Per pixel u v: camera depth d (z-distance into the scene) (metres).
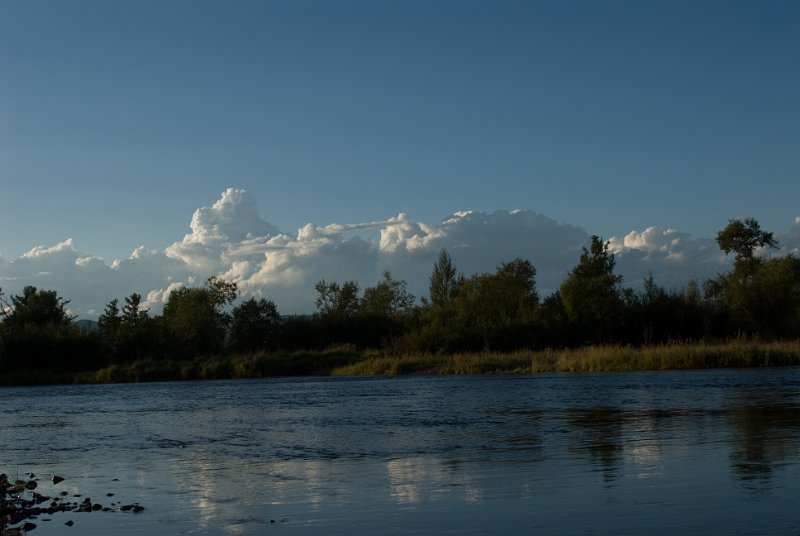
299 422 25.58
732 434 18.92
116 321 99.00
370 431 22.39
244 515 12.15
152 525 11.75
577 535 10.38
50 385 61.75
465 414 26.48
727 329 69.94
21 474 16.91
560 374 49.50
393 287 117.75
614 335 69.25
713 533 10.25
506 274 78.44
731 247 85.19
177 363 67.94
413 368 59.84
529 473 14.77
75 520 12.19
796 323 69.44
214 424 25.89
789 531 10.23
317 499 13.11
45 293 91.31
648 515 11.23
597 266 74.56
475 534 10.59
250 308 83.94
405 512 11.95
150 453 19.41
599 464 15.45
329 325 81.56
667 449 16.95
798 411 23.86
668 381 39.16
